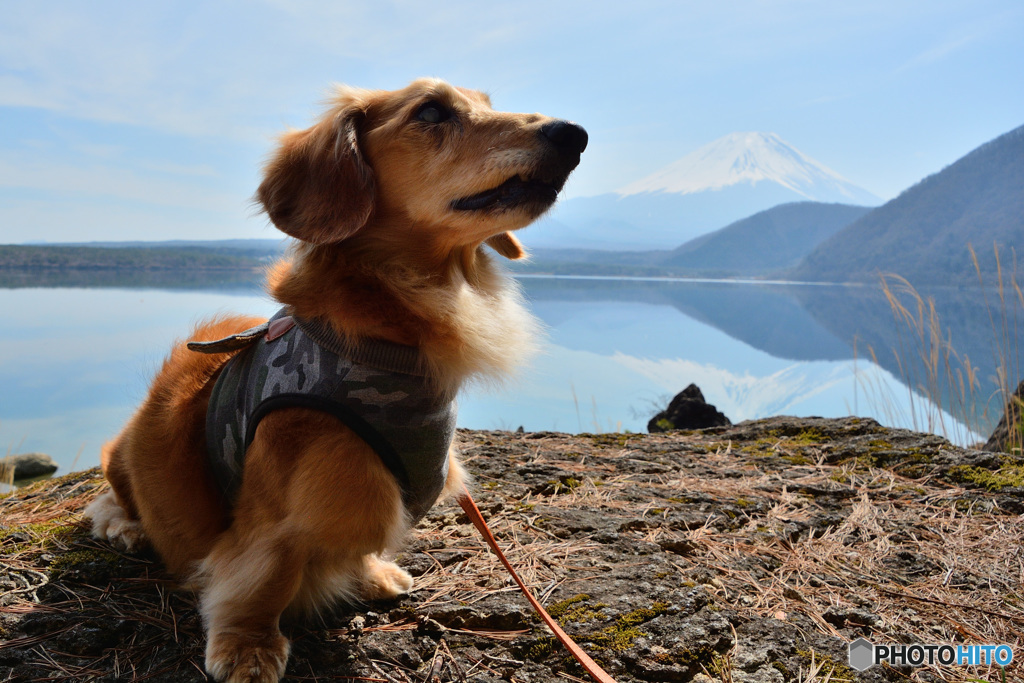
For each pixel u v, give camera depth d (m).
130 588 0.61
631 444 1.01
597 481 0.85
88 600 0.59
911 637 0.60
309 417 0.53
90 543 0.66
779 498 0.81
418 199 0.59
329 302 0.55
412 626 0.58
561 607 0.60
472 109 0.61
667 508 0.78
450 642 0.57
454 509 0.76
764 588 0.65
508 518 0.74
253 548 0.55
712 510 0.78
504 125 0.59
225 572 0.55
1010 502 0.78
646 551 0.69
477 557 0.67
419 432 0.55
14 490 0.81
